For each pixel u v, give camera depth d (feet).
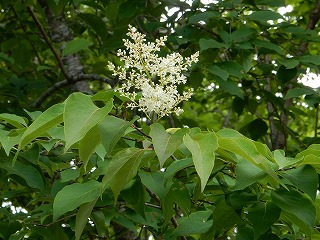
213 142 6.75
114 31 16.94
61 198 8.59
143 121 16.90
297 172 8.14
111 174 7.55
